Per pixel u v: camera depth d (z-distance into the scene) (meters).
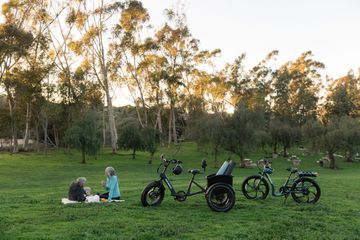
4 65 64.62
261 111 56.31
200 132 54.78
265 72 92.69
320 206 13.55
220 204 12.62
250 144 52.91
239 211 12.48
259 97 88.44
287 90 97.38
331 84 105.25
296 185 14.15
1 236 9.22
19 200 14.54
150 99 78.69
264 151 74.38
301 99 98.38
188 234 9.82
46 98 67.12
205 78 83.88
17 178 36.09
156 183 12.94
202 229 10.30
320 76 102.81
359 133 57.81
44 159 59.09
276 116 96.81
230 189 12.41
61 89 69.50
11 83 64.31
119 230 9.98
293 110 98.00
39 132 89.38
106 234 9.59
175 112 96.38
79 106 70.62
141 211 12.08
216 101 88.69
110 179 14.03
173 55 76.38
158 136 62.00
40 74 67.00
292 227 10.95
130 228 10.19
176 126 100.38
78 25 69.25
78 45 69.56
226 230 10.26
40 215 11.40
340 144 57.16
